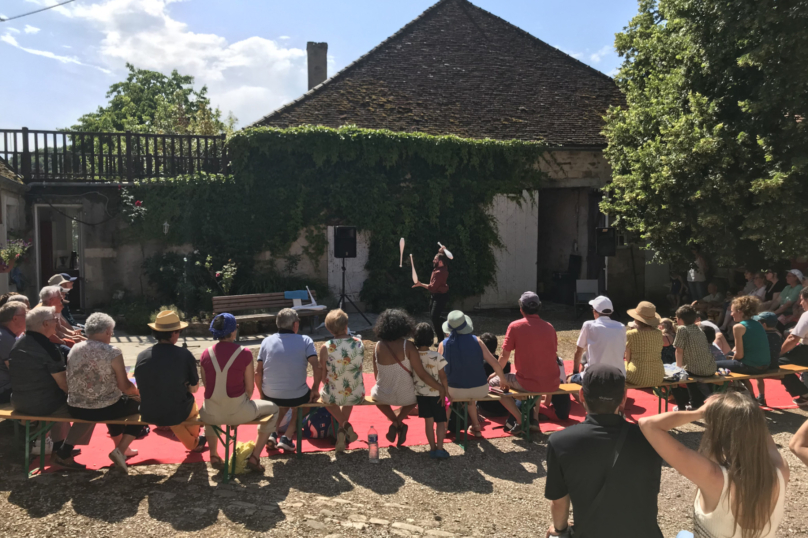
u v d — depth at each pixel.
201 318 11.21
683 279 12.94
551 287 16.50
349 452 5.31
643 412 6.57
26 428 4.55
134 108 36.09
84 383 4.57
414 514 4.14
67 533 3.72
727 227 10.51
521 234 14.24
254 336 10.88
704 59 10.78
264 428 4.80
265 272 12.77
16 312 5.16
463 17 17.38
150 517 3.96
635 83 13.49
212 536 3.73
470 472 4.93
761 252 10.70
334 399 5.17
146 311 11.23
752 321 6.54
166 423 4.61
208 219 12.53
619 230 13.35
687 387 6.49
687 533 2.66
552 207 16.62
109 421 4.64
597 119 15.15
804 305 6.77
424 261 13.57
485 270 13.96
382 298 13.38
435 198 13.51
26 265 12.15
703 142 10.13
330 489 4.52
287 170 12.89
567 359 9.66
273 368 5.09
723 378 6.26
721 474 2.28
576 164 14.37
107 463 4.89
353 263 13.38
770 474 2.23
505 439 5.75
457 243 13.77
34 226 12.37
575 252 15.69
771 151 9.75
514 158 13.84
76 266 16.62
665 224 11.29
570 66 16.77
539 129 14.60
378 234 13.34
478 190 13.78
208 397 4.56
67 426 5.16
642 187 11.62
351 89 14.77
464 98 15.17
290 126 13.35
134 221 12.34
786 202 9.33
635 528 2.43
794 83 9.20
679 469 2.32
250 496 4.34
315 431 5.60
